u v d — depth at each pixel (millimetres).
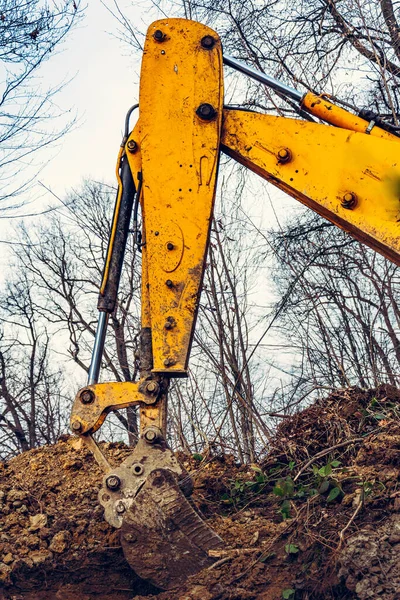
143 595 4773
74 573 4855
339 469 5309
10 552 4938
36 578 4852
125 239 5012
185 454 6211
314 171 4715
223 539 4875
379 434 5676
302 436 5926
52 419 14992
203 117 4859
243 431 8742
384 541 4320
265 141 4812
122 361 13750
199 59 4973
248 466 5914
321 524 4645
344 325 10320
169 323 4672
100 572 4855
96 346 4828
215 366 9250
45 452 6312
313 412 6184
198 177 4832
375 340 9828
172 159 4867
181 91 4934
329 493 4988
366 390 6461
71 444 6379
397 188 4551
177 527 4496
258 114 4879
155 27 5039
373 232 4570
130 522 4504
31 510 5414
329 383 9258
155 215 4816
